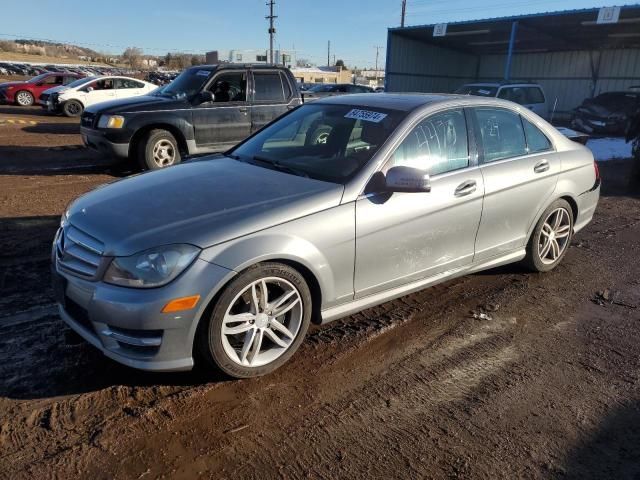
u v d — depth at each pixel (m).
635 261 5.36
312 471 2.41
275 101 9.38
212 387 2.98
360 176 3.33
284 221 2.97
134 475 2.33
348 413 2.82
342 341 3.55
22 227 5.62
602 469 2.50
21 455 2.41
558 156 4.67
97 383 2.96
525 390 3.10
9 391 2.85
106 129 8.29
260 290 2.95
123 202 3.12
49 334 3.44
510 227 4.30
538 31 21.75
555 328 3.87
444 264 3.85
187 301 2.66
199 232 2.77
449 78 28.33
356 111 3.96
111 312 2.65
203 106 8.72
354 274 3.31
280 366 3.21
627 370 3.35
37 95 23.39
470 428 2.75
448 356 3.44
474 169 3.94
